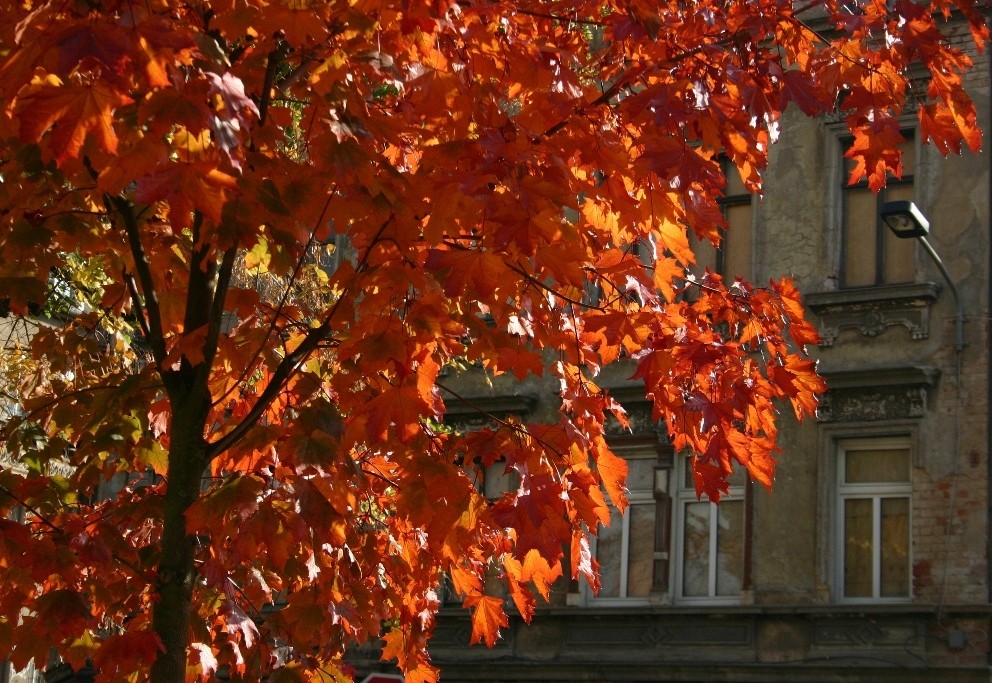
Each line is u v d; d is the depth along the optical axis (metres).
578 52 10.72
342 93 8.51
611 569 30.98
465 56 9.20
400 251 8.86
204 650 10.93
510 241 8.04
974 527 27.33
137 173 7.53
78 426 11.55
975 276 28.64
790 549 28.95
